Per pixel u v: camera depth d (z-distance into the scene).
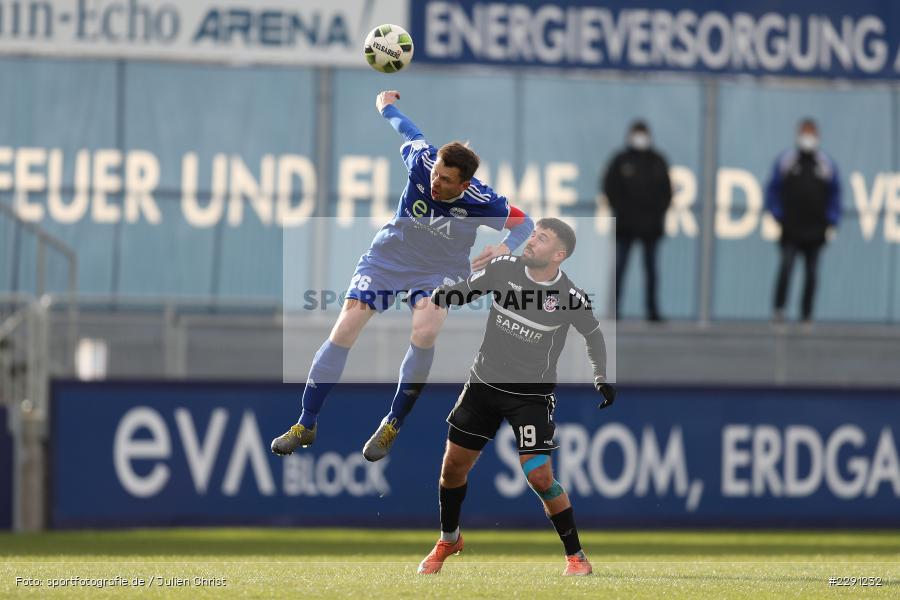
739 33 67.81
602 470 51.06
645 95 70.19
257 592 22.81
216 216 67.88
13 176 66.88
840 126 70.81
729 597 22.80
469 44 66.19
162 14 65.31
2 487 49.53
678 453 51.59
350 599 21.95
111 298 55.47
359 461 49.81
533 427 26.48
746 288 69.75
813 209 68.38
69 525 48.59
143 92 67.88
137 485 48.81
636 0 67.19
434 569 27.64
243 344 64.62
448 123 69.25
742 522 51.81
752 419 52.09
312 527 49.44
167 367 56.12
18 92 67.06
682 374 66.19
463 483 27.58
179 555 39.66
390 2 66.19
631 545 46.91
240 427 49.34
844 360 67.62
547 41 66.69
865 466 52.66
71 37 64.88
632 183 66.62
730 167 70.19
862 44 68.50
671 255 69.12
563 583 24.50
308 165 68.50
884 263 70.69
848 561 35.22
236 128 68.19
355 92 68.62
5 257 65.94
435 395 50.22
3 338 52.88
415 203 27.83
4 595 22.53
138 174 67.62
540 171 69.75
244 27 65.69
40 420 49.94
